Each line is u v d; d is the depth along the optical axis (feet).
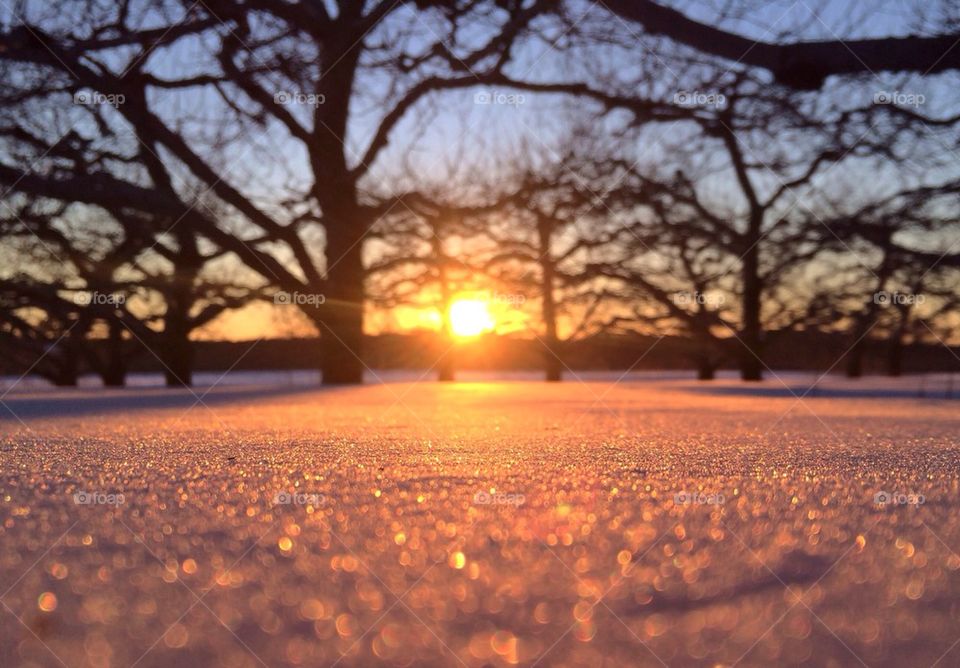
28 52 31.14
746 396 28.91
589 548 6.19
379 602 4.90
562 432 14.92
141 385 42.78
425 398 27.50
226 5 32.07
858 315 39.75
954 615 4.72
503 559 5.88
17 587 5.20
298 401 25.77
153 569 5.62
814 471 10.00
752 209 37.37
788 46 23.47
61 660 4.02
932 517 7.34
